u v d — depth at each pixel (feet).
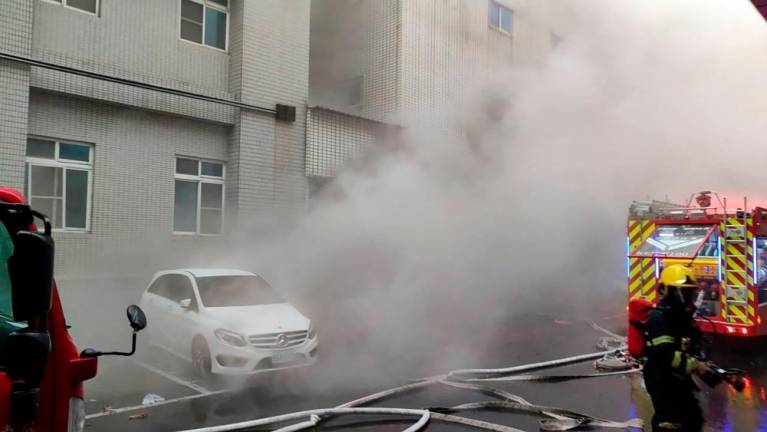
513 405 16.12
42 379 7.50
